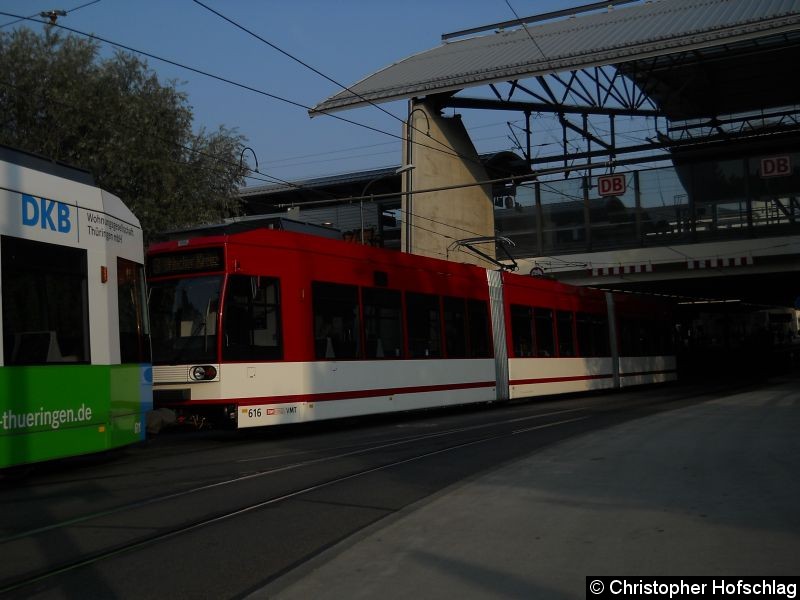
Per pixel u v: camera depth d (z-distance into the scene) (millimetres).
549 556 5895
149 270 14633
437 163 32500
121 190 20906
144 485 9789
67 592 5570
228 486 9664
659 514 7098
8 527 7555
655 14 32156
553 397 28359
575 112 38969
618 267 36594
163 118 22078
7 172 9266
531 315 24422
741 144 39938
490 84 30266
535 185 39094
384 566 5828
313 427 17781
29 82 19516
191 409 13984
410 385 18359
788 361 61188
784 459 10055
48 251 9805
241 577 5902
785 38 32375
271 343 14688
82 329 10312
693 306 60469
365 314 17172
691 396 27328
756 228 34625
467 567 5711
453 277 20703
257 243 14688
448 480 10047
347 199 23141
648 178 36750
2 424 8828
